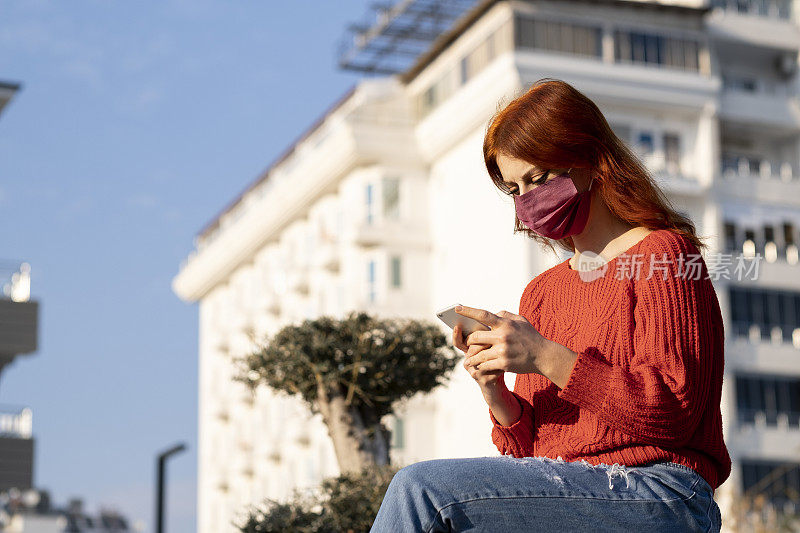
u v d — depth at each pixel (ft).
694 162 124.98
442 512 7.55
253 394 25.13
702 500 7.98
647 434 7.84
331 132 143.43
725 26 129.08
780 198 127.95
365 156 131.54
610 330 8.38
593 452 8.25
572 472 7.80
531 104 8.73
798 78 133.80
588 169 8.70
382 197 132.26
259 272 164.55
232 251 168.45
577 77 118.42
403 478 7.68
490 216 118.93
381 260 131.03
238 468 161.99
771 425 120.88
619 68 120.57
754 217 126.72
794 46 133.08
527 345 7.92
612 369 7.83
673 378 7.91
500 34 119.44
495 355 7.93
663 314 8.13
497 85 115.65
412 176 133.49
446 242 128.67
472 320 8.25
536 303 9.20
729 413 119.44
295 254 152.87
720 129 130.82
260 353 24.54
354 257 134.00
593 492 7.73
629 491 7.79
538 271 113.60
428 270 131.95
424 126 130.00
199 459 186.19
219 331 175.22
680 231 8.70
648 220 8.73
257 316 163.22
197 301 195.52
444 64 128.47
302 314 149.38
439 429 124.88
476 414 118.11
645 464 8.06
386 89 134.00
